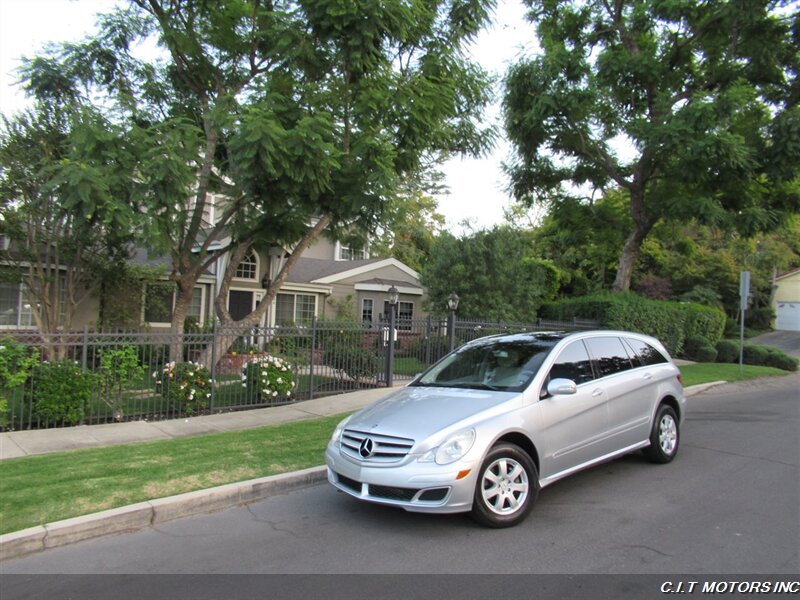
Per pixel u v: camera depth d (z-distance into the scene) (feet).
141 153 31.96
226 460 22.25
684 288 118.52
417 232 121.90
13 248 45.32
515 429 16.57
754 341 111.14
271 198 36.50
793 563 13.74
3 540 14.84
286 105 36.32
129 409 31.94
